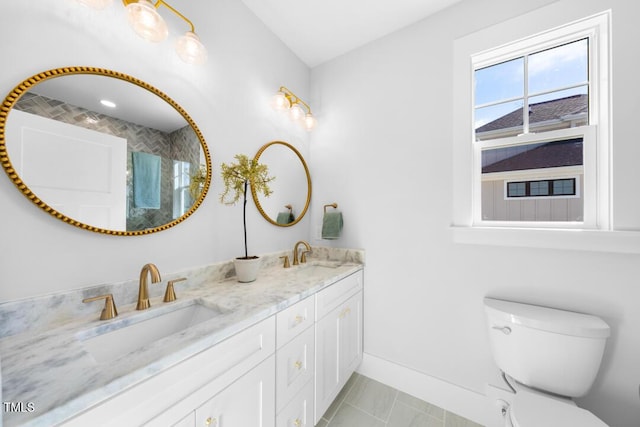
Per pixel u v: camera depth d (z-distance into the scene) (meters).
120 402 0.50
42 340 0.67
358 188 1.74
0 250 0.68
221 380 0.71
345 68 1.82
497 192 1.32
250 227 1.49
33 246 0.73
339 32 1.62
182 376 0.61
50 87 0.76
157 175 1.03
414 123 1.52
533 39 1.21
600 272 1.04
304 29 1.61
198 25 1.19
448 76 1.41
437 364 1.42
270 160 1.62
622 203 0.99
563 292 1.11
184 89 1.14
